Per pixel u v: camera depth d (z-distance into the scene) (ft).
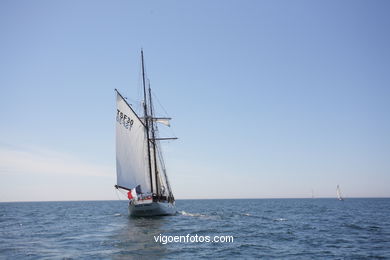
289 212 302.86
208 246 106.52
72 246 105.19
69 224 182.80
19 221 211.82
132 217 196.44
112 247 102.99
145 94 214.90
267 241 118.52
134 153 198.29
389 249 104.17
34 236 131.13
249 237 127.34
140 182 198.49
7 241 117.91
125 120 193.26
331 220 207.31
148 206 184.55
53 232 144.25
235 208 408.05
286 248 105.40
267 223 184.75
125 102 193.98
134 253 94.12
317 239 123.85
